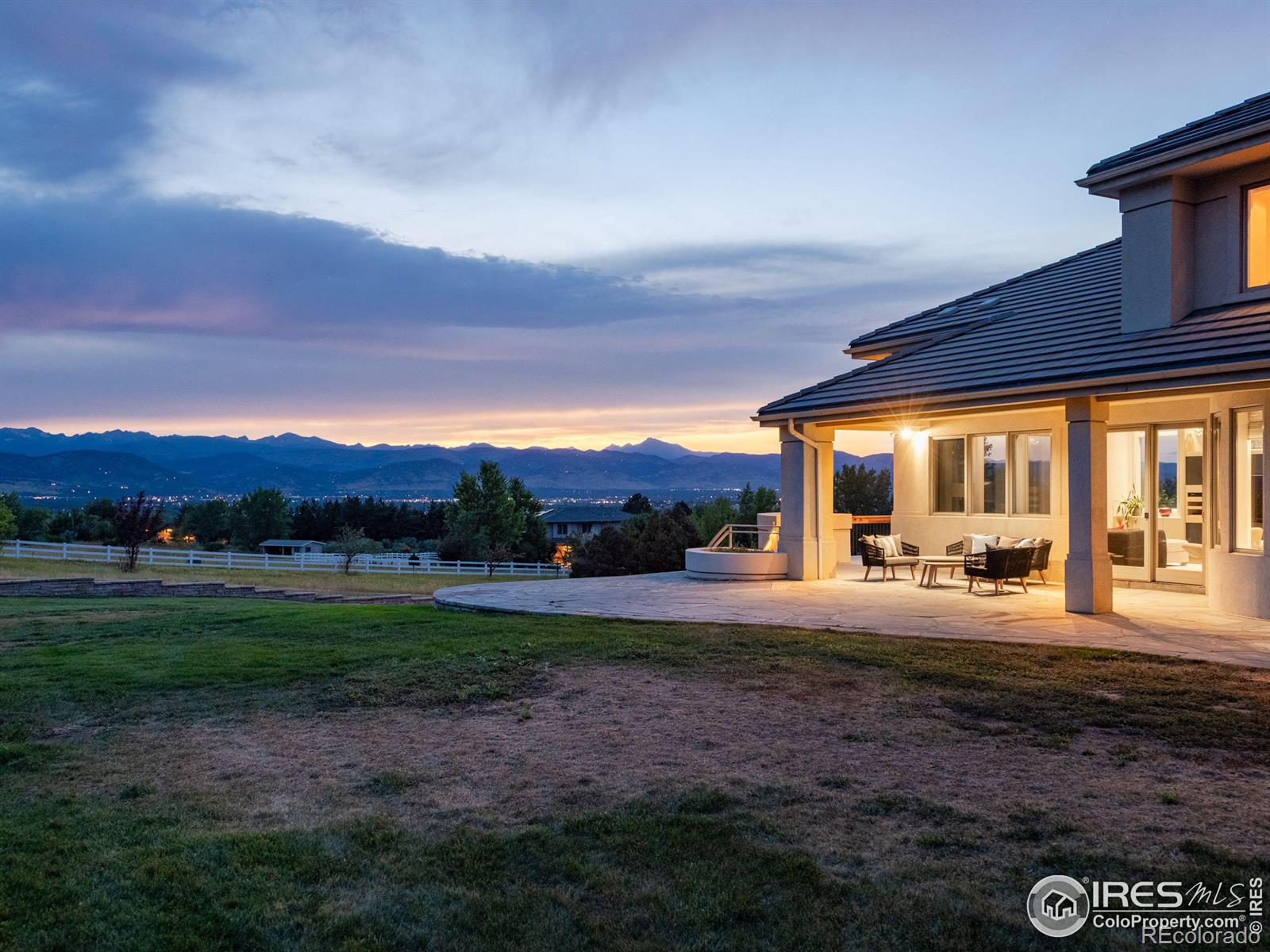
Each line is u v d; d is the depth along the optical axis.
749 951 3.78
